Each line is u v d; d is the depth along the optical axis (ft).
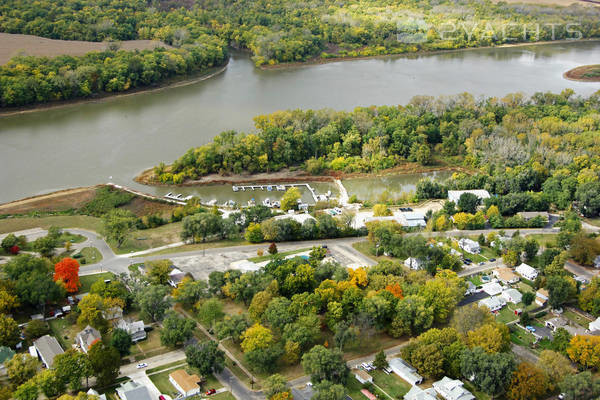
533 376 546.67
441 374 593.83
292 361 601.21
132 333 634.84
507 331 625.41
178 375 568.41
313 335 623.36
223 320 653.30
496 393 559.38
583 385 530.68
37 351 595.06
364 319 638.94
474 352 575.79
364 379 580.30
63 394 540.93
